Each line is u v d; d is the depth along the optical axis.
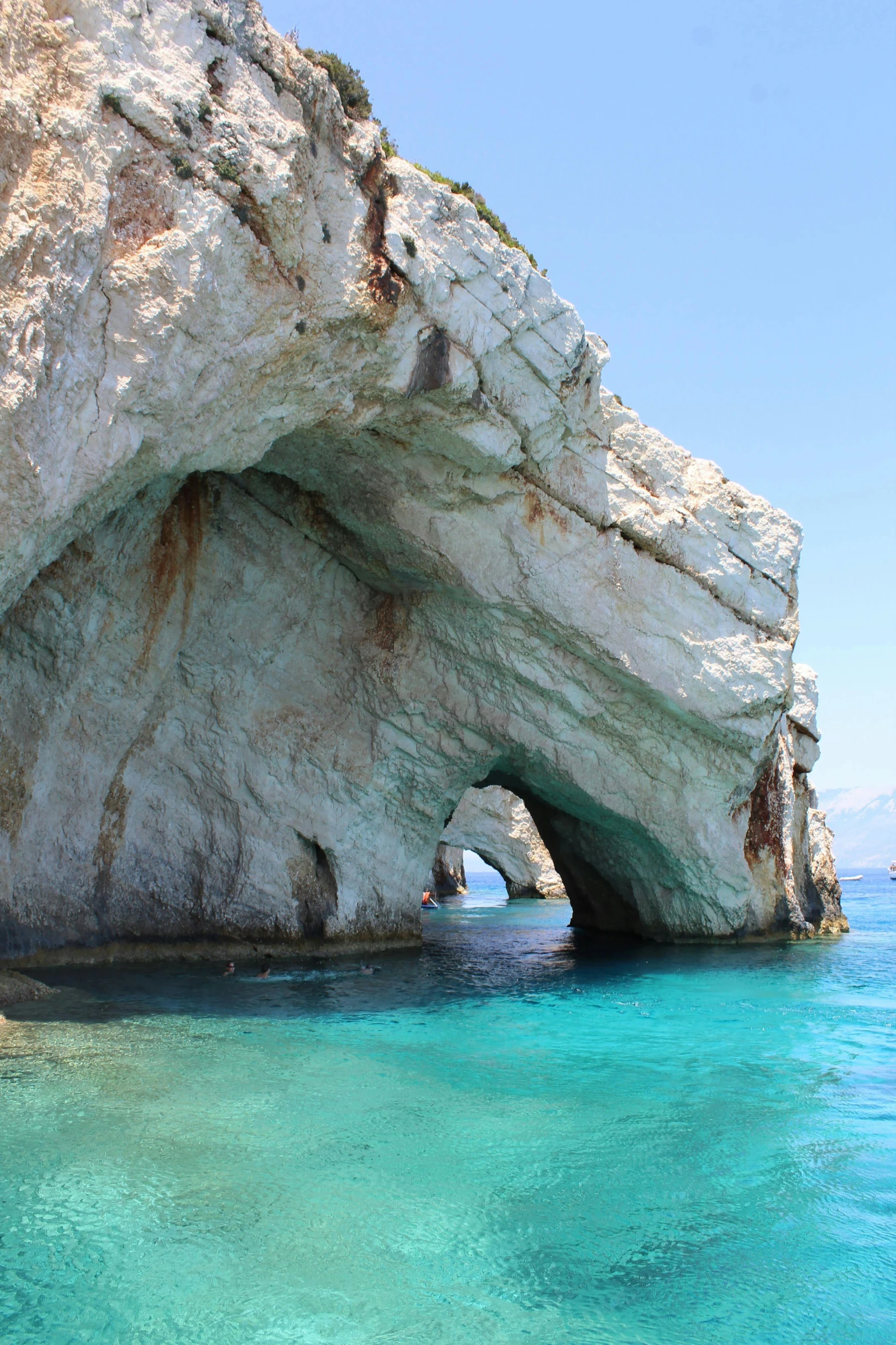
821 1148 7.73
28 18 8.98
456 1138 7.72
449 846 47.75
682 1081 9.62
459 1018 12.45
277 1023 11.52
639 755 18.75
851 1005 13.80
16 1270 5.43
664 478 18.27
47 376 9.02
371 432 14.24
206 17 10.53
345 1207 6.38
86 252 9.26
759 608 19.08
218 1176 6.75
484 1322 5.15
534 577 16.44
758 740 18.94
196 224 10.13
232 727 16.78
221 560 16.08
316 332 11.80
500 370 14.27
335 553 16.98
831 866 25.27
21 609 13.43
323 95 11.71
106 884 15.55
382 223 12.41
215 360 10.84
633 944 21.58
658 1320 5.22
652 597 17.62
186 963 15.93
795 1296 5.47
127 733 15.33
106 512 10.91
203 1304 5.20
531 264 14.77
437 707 17.95
